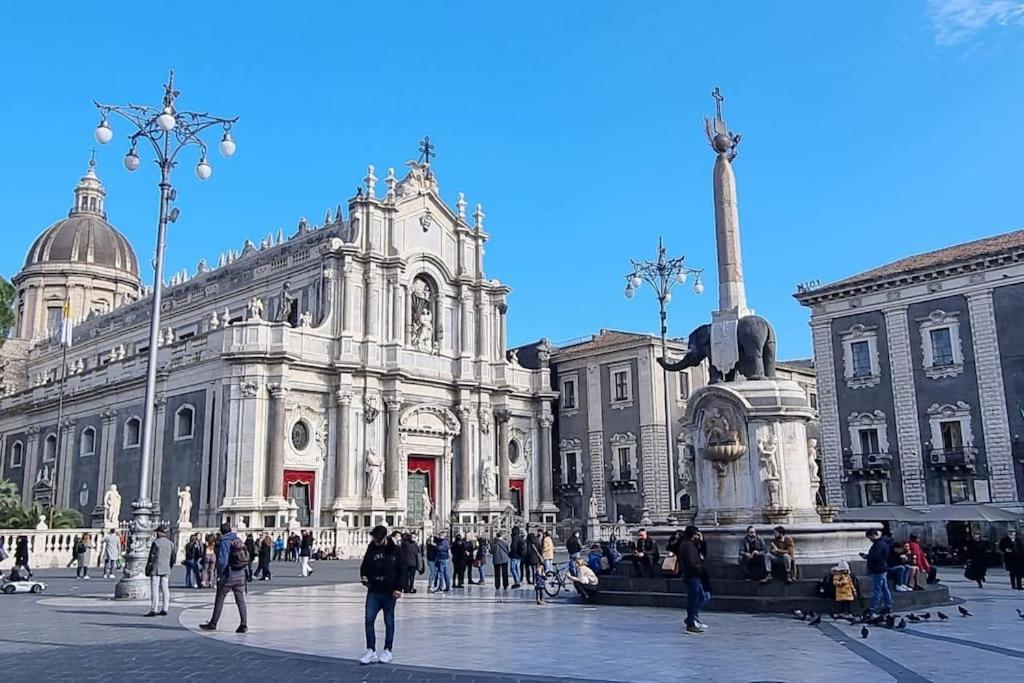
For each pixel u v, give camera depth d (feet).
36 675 39.34
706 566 68.23
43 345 286.66
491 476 194.90
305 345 171.22
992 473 146.41
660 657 43.86
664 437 200.64
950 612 63.62
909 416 156.76
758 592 63.77
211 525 159.22
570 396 219.20
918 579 71.31
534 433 213.05
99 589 86.89
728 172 85.20
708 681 37.52
